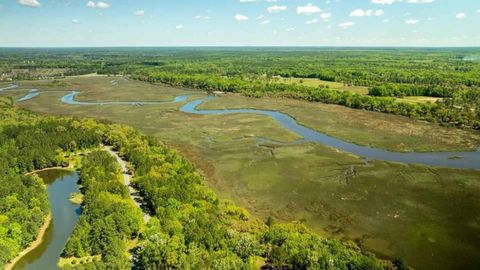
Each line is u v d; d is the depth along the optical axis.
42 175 108.88
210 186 98.81
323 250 60.38
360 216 82.25
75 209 86.69
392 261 61.16
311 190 95.12
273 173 106.38
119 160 116.44
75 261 65.06
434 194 91.88
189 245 63.00
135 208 77.94
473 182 98.25
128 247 69.06
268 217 81.75
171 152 115.12
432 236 74.25
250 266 57.62
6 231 68.25
